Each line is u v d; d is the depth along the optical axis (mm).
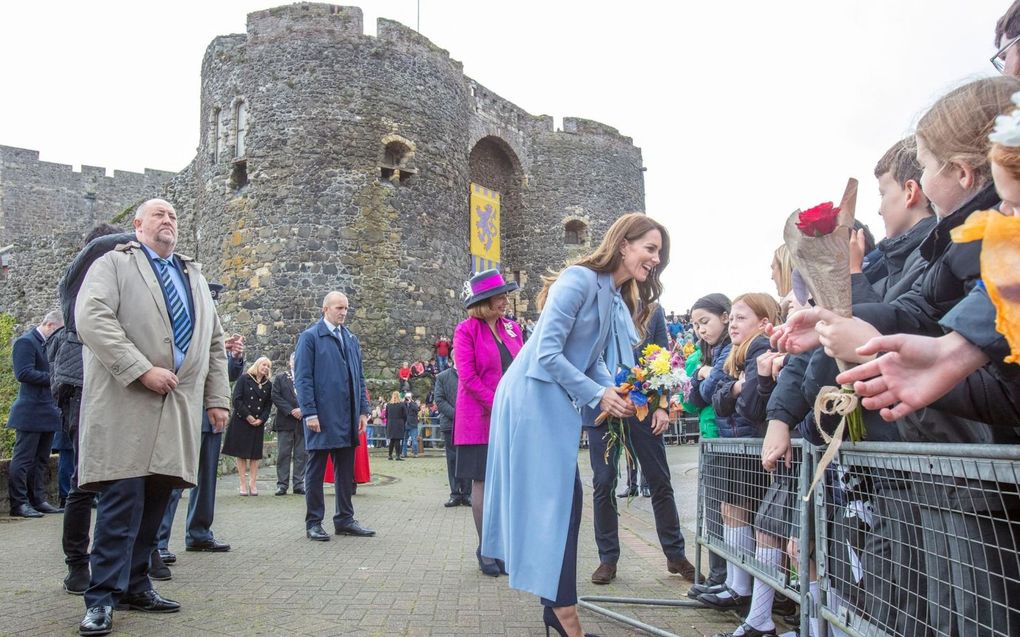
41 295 25938
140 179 35438
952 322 1600
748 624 3209
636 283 3537
